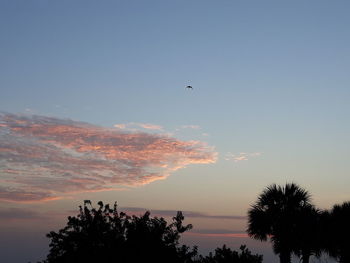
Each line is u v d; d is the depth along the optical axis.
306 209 37.00
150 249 28.39
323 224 37.41
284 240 36.47
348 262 37.69
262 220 37.03
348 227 37.28
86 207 29.23
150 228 29.33
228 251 43.03
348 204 38.25
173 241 29.42
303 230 36.41
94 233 28.73
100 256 27.97
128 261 28.14
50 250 28.56
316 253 37.47
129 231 29.00
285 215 36.72
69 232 28.78
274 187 37.78
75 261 28.03
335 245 37.47
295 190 37.50
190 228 29.75
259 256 42.81
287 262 36.56
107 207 29.27
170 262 28.69
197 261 39.81
